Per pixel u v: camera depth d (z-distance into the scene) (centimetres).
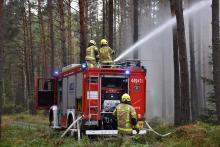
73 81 1625
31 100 4316
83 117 1498
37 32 5256
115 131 1498
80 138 1447
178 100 2041
